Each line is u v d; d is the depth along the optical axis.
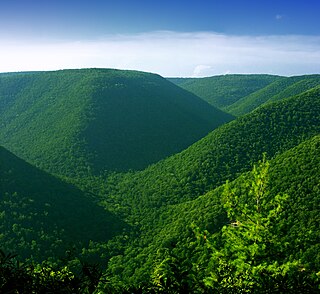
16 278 6.24
